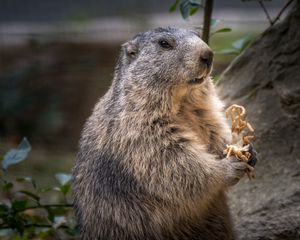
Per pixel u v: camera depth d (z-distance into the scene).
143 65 9.62
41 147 22.70
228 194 10.66
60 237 12.10
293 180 10.27
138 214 9.25
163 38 9.59
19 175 18.42
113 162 9.39
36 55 25.89
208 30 11.73
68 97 24.42
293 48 10.88
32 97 24.38
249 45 11.51
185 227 9.41
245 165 9.22
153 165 9.19
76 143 22.94
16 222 11.18
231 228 9.91
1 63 26.50
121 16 30.70
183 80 9.41
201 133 9.77
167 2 31.83
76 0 31.98
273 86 11.01
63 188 11.58
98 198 9.48
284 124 10.72
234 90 11.39
